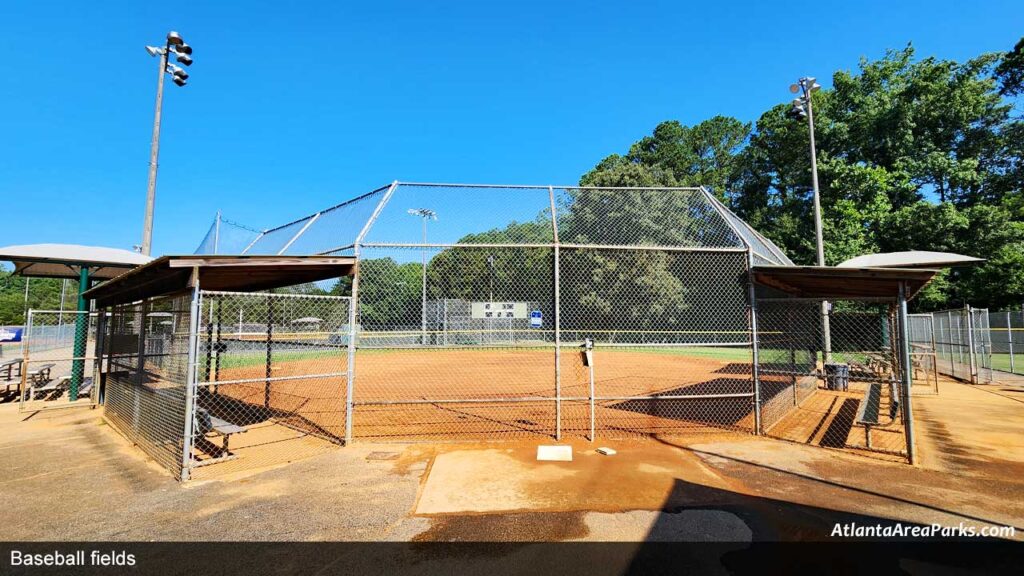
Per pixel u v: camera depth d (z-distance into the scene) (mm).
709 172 45469
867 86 35750
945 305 28625
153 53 11742
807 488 4883
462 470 5406
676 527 3971
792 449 6305
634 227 8016
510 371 15945
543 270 9602
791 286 8508
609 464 5617
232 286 7980
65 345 22312
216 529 3986
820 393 11461
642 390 11523
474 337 12539
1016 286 25844
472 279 9328
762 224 37594
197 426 5668
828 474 5316
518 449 6254
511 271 9562
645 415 8531
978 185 32562
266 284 7906
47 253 10078
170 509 4418
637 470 5398
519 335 14273
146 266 5688
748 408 9070
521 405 9586
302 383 12930
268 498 4652
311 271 7047
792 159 38281
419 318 8375
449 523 4066
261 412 8766
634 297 13484
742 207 43188
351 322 6652
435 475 5242
